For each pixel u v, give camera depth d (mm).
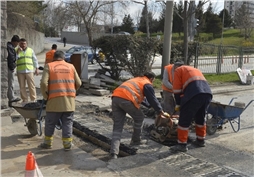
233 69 18922
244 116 8633
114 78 12648
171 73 6949
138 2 23344
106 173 4496
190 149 5512
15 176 4395
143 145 5629
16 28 27031
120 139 5441
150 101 5328
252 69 20016
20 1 26734
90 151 5797
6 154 5266
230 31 54125
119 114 5410
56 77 5375
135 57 12016
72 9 34344
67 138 5461
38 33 33875
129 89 5344
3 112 7125
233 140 6324
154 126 6195
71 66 5617
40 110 5891
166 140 5973
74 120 7172
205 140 6242
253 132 6961
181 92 5418
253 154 5422
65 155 5270
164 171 4531
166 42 12961
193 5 15281
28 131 6594
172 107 7031
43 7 32750
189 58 15703
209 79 15508
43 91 5301
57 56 5625
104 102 9438
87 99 9930
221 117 6547
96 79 11062
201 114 5543
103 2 33531
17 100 8383
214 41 44750
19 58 8406
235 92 13234
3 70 7207
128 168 4633
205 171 4570
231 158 5148
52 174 4465
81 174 4473
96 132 6309
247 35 47875
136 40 11977
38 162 4922
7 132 6496
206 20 48750
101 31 40312
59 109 5340
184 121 5289
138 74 12148
